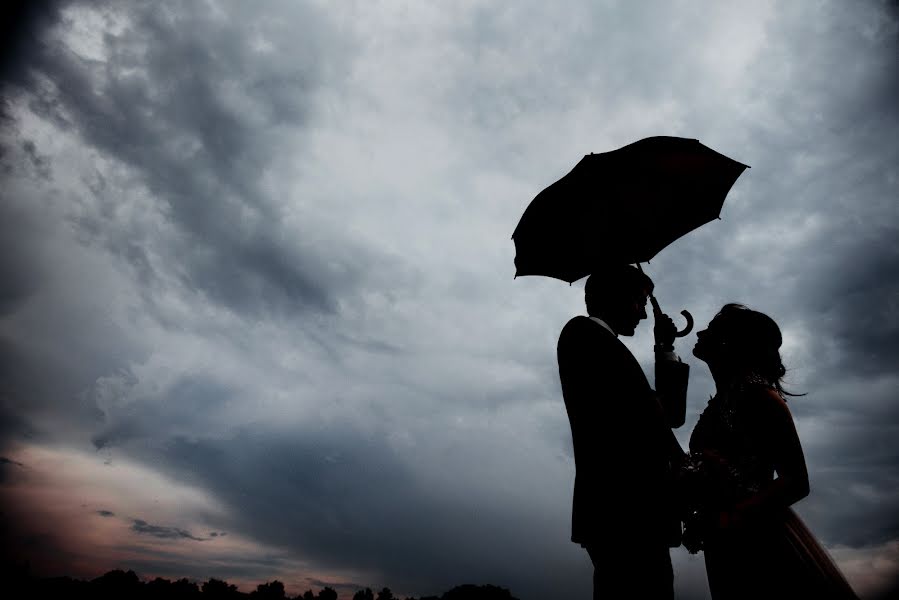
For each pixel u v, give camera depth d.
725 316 2.82
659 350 2.62
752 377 2.62
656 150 2.97
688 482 2.40
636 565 2.05
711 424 2.72
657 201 3.01
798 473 2.29
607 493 2.14
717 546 2.54
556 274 3.18
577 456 2.32
